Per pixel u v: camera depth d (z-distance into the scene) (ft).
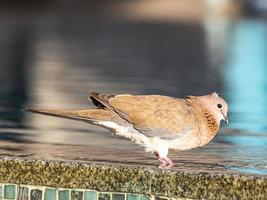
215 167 29.17
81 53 99.55
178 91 61.31
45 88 61.31
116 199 26.78
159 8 217.56
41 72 74.84
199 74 76.18
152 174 26.48
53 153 31.24
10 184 27.27
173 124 27.78
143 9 216.95
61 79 68.80
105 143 35.68
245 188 26.00
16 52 98.43
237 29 153.79
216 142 37.17
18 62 85.40
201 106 28.37
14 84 63.98
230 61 91.66
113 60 90.99
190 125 27.96
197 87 64.75
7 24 154.81
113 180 26.73
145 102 27.86
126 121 27.63
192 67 84.02
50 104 51.31
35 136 37.96
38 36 127.24
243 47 112.98
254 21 183.11
